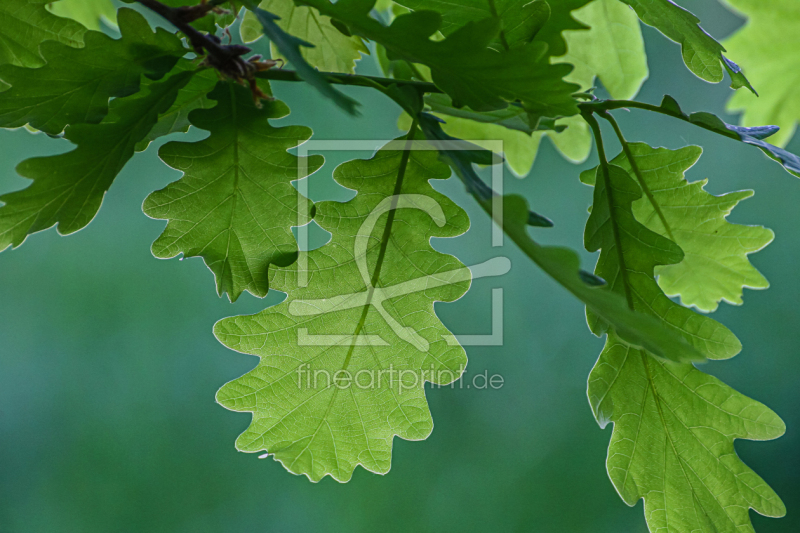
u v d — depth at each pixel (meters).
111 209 2.34
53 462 2.27
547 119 0.98
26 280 2.31
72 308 2.32
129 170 2.34
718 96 2.32
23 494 2.23
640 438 1.01
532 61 0.93
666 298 1.00
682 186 1.02
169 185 0.99
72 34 1.01
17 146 2.26
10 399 2.25
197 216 0.99
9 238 0.96
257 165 0.99
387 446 1.02
